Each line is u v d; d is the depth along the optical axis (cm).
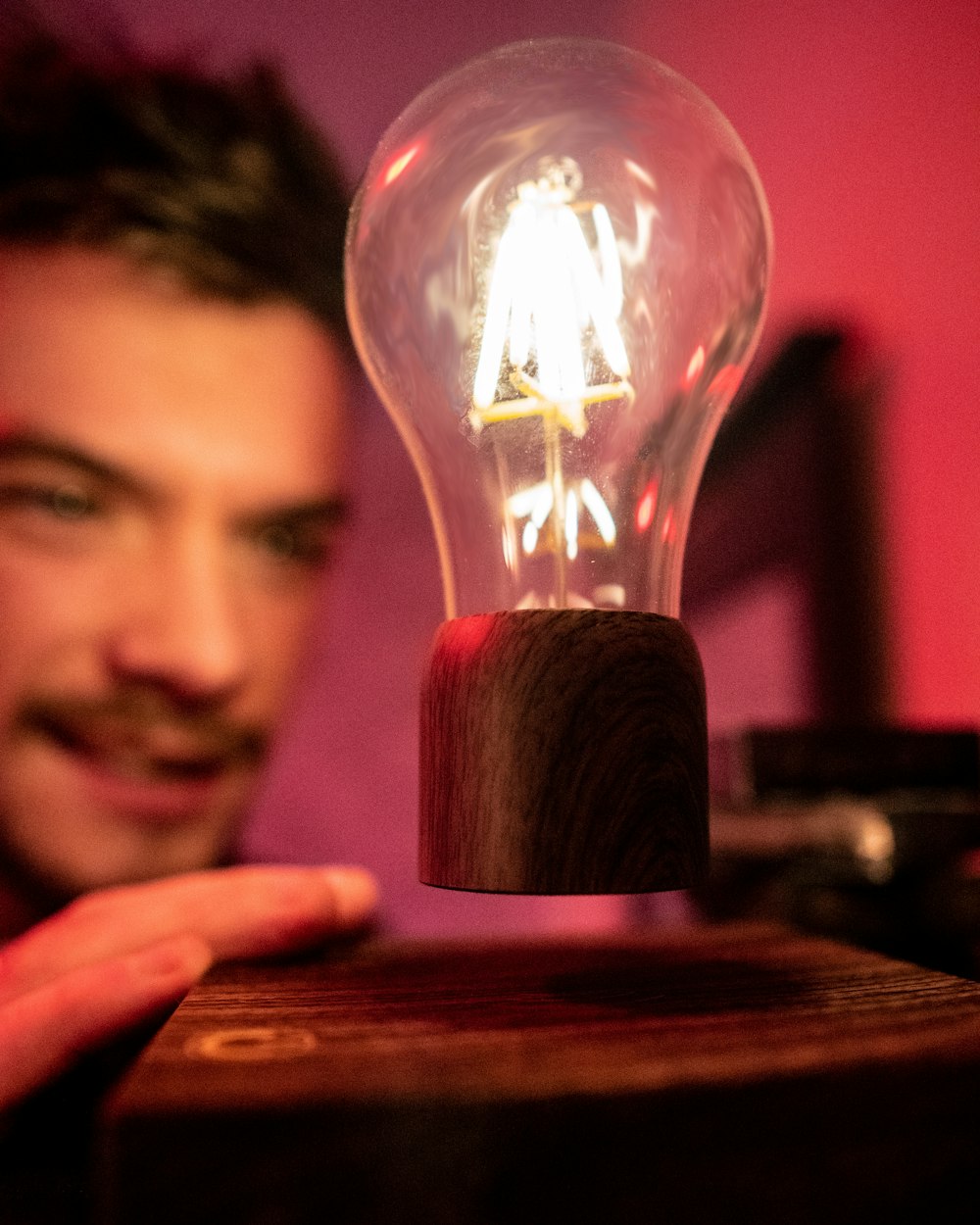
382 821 33
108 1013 18
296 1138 13
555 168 21
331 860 33
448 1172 13
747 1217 14
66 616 31
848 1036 15
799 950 21
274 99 33
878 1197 14
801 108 36
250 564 32
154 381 31
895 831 29
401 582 34
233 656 32
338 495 33
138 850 31
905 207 36
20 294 30
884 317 36
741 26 36
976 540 35
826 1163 14
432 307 21
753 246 21
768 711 35
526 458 20
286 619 33
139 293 31
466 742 17
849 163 36
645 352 21
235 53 32
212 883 23
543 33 34
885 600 35
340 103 33
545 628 17
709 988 18
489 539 21
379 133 33
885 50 36
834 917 29
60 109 31
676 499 21
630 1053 15
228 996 18
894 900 29
